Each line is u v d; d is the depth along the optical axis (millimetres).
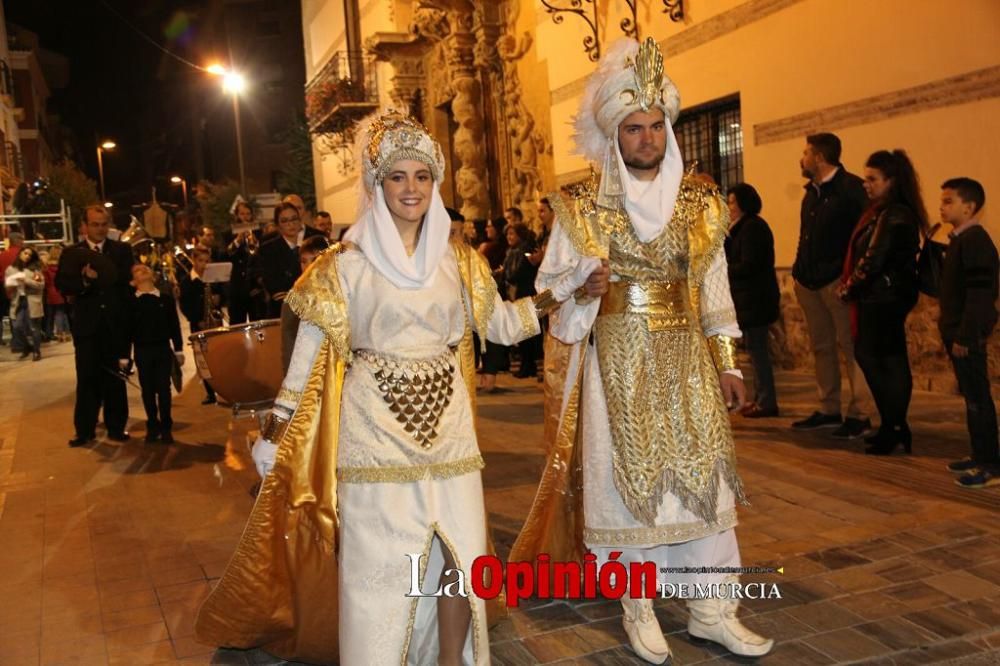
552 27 11992
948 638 3232
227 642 3195
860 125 7547
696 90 9555
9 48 37844
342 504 2781
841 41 7613
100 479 6344
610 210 3221
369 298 2785
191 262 10859
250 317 8516
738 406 3340
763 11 8453
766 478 5254
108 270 7367
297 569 3061
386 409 2756
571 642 3396
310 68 26234
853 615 3447
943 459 5371
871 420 6516
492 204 14383
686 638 3383
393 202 2779
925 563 3871
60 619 3844
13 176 26297
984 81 6449
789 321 8719
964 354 4789
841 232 6141
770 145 8570
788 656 3176
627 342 3172
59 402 10078
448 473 2779
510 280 9469
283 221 6621
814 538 4246
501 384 9531
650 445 3119
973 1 6449
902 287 5391
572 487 3529
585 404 3297
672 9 9633
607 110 3152
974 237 4730
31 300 14539
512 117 13328
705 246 3252
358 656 2684
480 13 13453
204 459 6836
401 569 2693
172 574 4336
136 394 10328
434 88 16266
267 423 2971
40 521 5363
